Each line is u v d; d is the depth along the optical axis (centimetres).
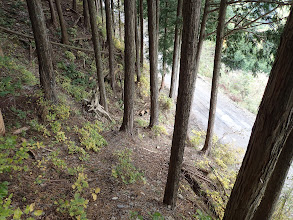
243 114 1512
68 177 420
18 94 588
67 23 1388
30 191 341
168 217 393
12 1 1173
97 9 1994
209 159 829
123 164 560
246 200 205
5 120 500
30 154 435
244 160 206
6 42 867
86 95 932
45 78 627
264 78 2109
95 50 798
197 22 290
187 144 938
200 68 2397
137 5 1470
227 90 1972
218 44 675
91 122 785
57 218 302
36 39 588
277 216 480
